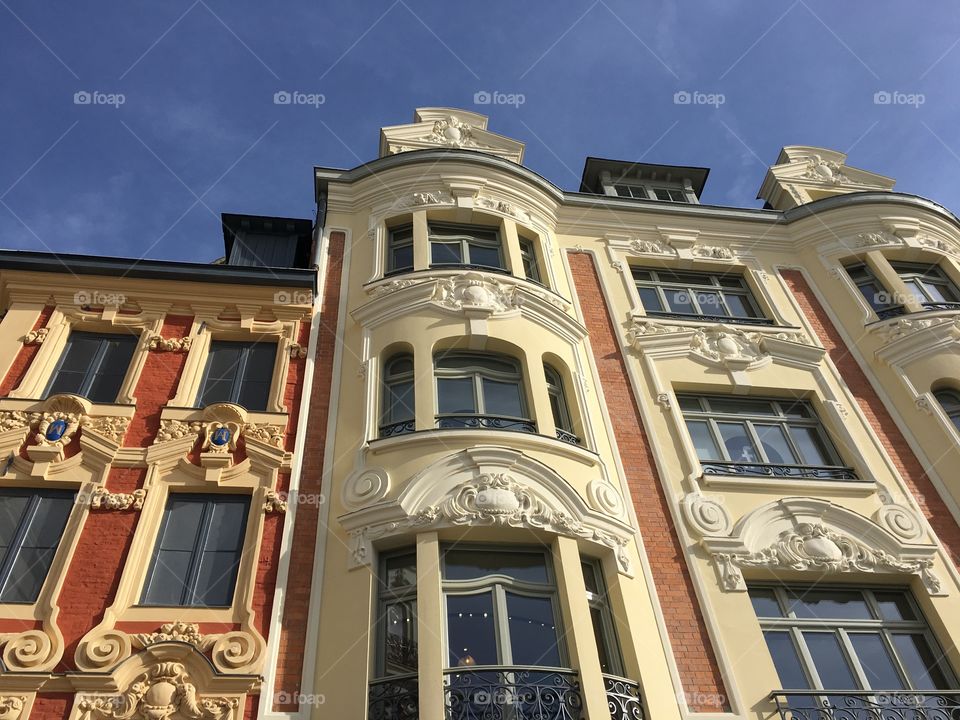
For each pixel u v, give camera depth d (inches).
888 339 518.9
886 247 593.6
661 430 446.0
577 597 329.4
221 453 383.2
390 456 374.9
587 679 301.9
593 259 569.3
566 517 354.0
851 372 513.7
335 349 453.1
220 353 453.7
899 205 625.9
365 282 491.2
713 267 595.5
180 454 383.6
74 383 426.6
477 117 652.1
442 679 291.6
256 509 364.8
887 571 387.2
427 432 376.2
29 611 318.0
